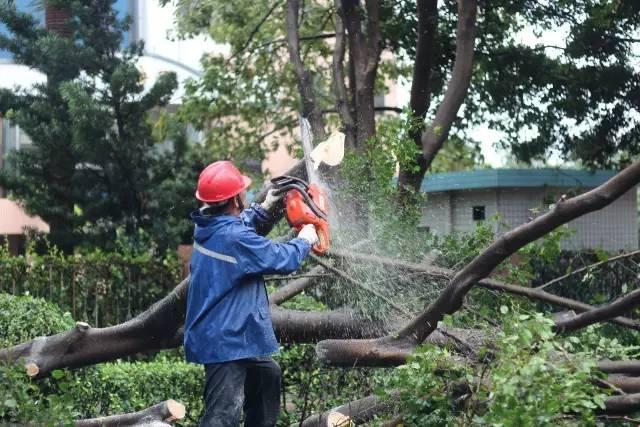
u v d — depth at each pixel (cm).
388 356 532
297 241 473
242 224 477
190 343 474
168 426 585
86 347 611
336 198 613
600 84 1252
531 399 398
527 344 411
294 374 766
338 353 537
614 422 591
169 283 1120
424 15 1058
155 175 1441
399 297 602
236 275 466
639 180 442
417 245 641
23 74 1750
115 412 787
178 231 1393
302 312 606
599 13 1134
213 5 1537
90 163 1400
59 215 1411
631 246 1545
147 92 1438
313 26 1630
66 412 530
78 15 1409
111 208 1424
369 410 571
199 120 1633
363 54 1120
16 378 536
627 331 792
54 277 1119
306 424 591
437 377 471
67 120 1403
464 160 1783
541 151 1334
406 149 632
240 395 470
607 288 1028
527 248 645
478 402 450
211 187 486
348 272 604
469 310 593
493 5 1253
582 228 1519
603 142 1305
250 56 1598
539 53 1279
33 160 1411
